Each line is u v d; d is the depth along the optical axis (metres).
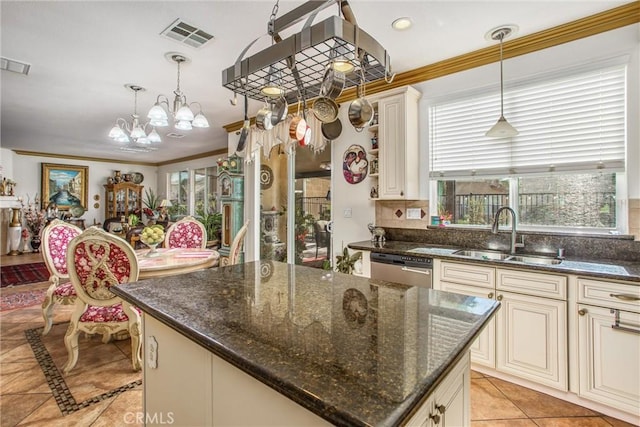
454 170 2.87
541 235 2.41
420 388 0.65
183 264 2.64
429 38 2.41
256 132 4.37
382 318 1.07
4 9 2.00
